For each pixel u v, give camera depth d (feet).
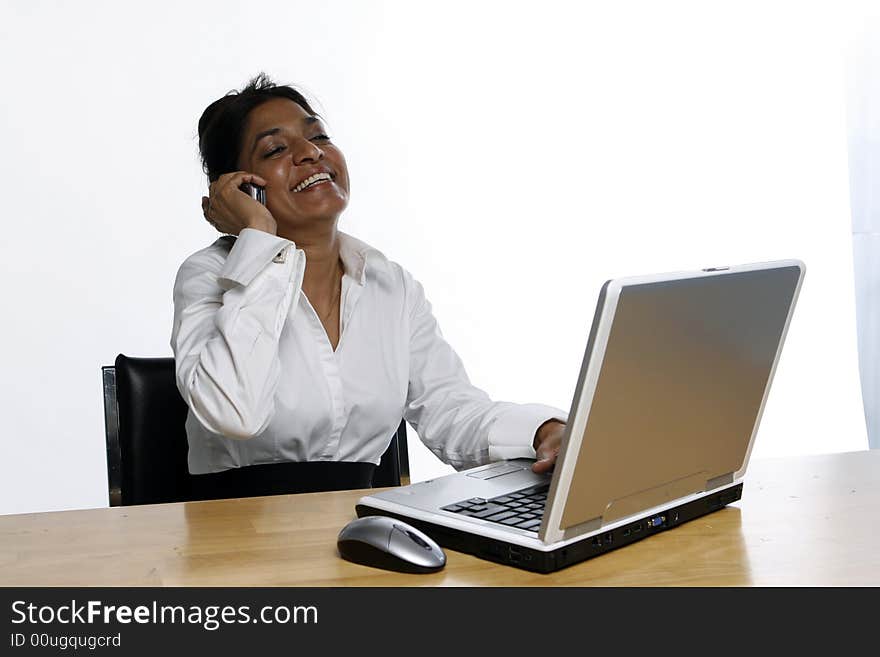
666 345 3.17
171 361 6.05
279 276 5.30
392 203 12.50
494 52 12.80
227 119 6.24
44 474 11.10
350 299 6.19
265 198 6.01
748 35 13.78
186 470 5.94
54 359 11.14
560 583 3.16
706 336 3.35
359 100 12.28
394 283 6.47
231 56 11.74
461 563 3.37
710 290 3.30
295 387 5.84
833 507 4.14
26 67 10.98
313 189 6.01
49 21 11.04
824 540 3.63
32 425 11.06
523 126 12.98
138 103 11.39
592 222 13.33
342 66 12.19
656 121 13.52
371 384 6.14
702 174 13.74
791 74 13.96
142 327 11.46
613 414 3.08
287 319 5.90
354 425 6.14
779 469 4.95
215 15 11.66
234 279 5.21
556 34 13.04
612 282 2.86
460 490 3.94
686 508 3.81
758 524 3.86
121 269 11.37
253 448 5.86
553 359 13.26
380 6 12.30
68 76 11.13
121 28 11.31
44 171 11.07
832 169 14.14
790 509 4.11
